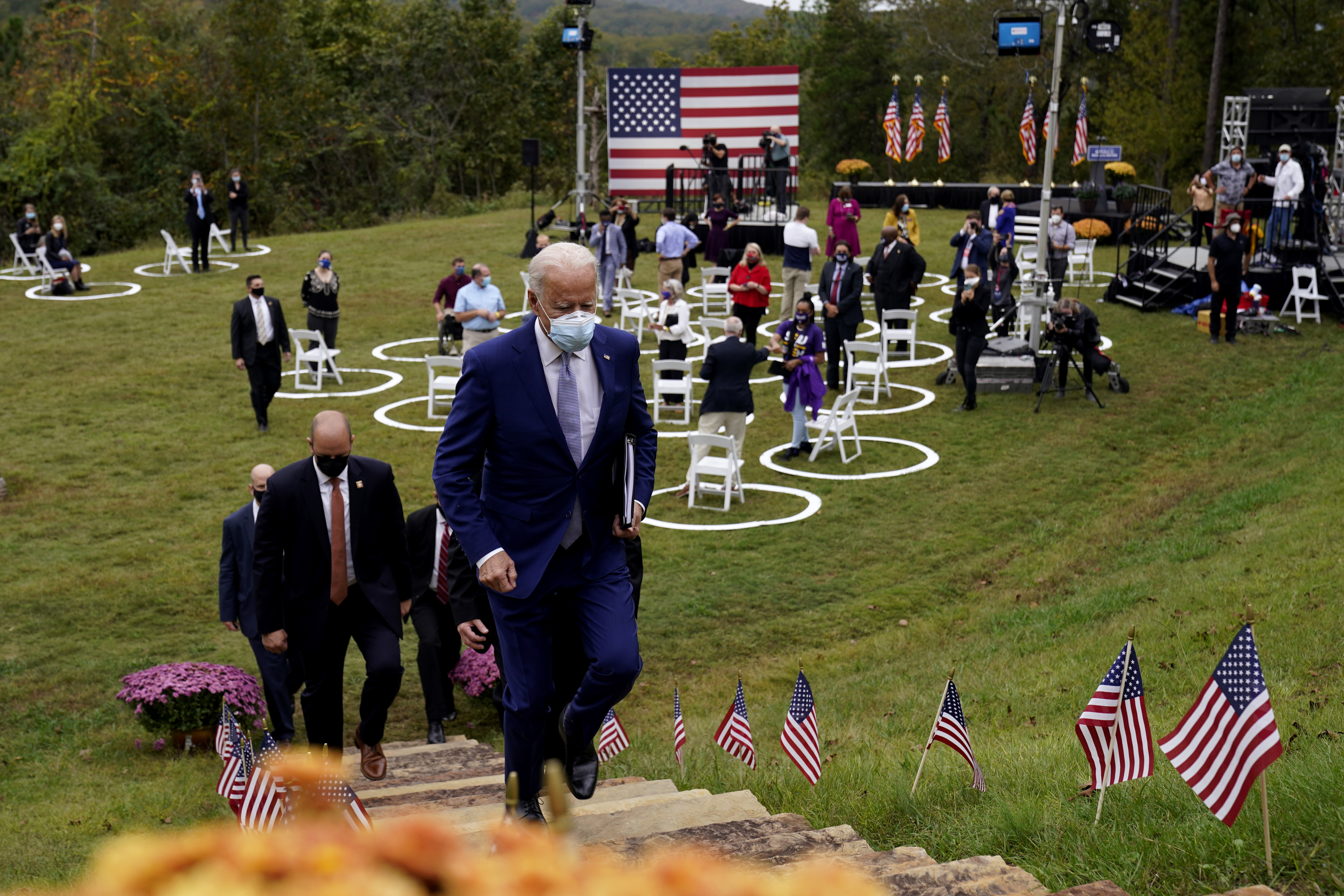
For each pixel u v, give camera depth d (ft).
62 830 20.22
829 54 217.15
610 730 20.53
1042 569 37.22
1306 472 41.83
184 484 46.11
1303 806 12.66
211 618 34.63
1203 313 66.90
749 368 43.62
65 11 150.82
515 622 11.93
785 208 98.84
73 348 66.44
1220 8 137.18
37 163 136.15
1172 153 149.07
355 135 170.60
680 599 36.50
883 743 22.24
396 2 191.93
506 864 2.46
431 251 98.84
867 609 35.37
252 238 112.88
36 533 41.11
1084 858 12.35
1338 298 66.85
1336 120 86.58
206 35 159.12
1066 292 79.82
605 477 11.98
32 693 29.60
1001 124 189.57
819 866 2.51
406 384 60.90
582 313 11.22
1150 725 18.61
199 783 23.66
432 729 26.20
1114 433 51.29
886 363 58.34
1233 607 28.04
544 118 204.33
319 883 2.25
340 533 17.88
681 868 2.49
